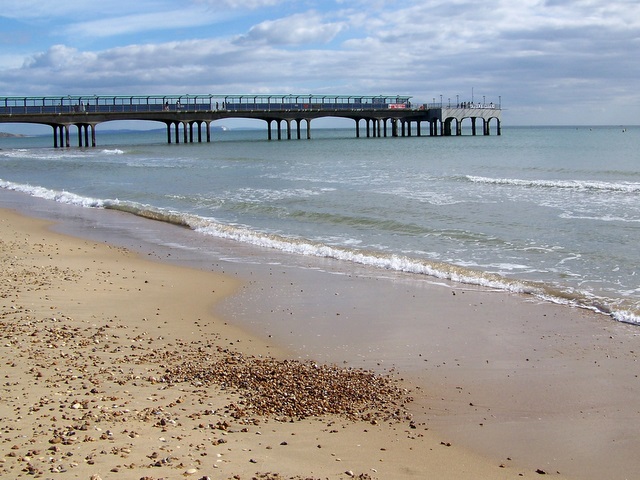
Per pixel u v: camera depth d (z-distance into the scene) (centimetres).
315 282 1584
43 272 1628
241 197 3300
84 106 8888
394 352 1067
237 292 1491
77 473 591
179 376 921
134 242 2189
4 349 1003
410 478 642
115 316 1252
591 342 1096
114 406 784
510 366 995
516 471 670
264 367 980
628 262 1642
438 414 821
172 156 7200
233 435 720
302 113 10812
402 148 8225
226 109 10150
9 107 8319
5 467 602
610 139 11044
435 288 1502
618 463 688
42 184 4362
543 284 1473
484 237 2041
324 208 2797
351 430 761
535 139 11250
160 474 597
